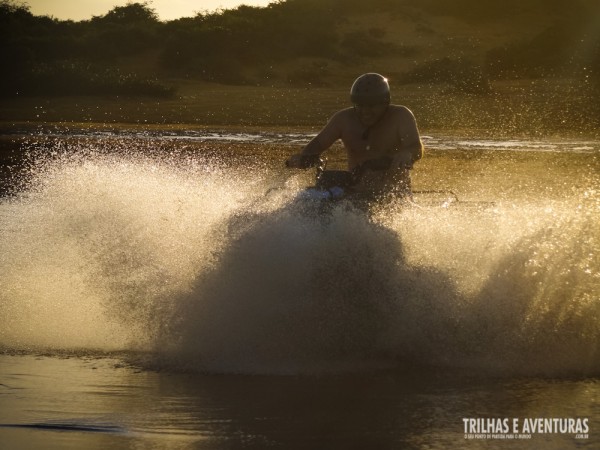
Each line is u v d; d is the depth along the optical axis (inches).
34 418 379.6
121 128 2208.4
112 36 4274.1
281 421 375.2
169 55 4069.9
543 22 5310.0
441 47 4778.5
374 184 546.3
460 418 379.6
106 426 369.4
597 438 354.6
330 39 4557.1
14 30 4330.7
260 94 3309.5
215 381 435.5
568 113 2598.4
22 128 2165.4
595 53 3791.8
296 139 1959.9
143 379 439.8
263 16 4793.3
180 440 352.2
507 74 3752.5
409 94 3169.3
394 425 370.0
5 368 458.6
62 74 3122.5
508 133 2138.3
